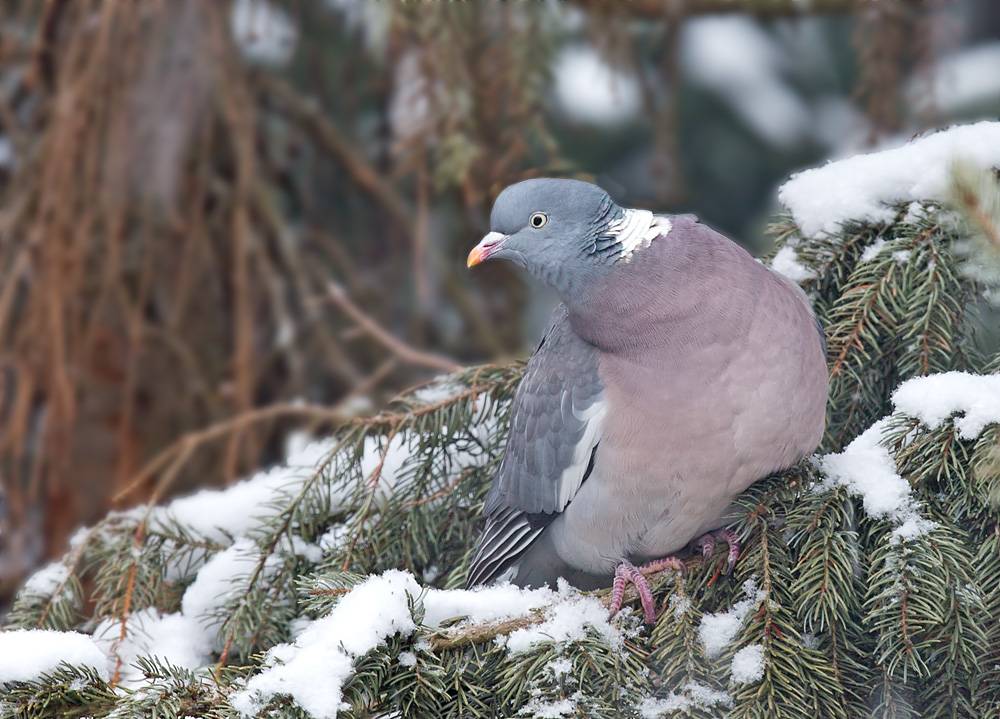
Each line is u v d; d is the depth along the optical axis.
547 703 5.52
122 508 9.55
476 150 8.95
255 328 10.11
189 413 9.90
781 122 12.19
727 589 6.09
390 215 10.86
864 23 9.81
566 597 5.94
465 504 7.60
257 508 7.62
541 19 9.01
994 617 5.56
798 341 6.08
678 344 6.15
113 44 9.19
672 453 6.19
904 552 5.55
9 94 9.89
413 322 10.05
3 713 5.31
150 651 7.04
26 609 7.30
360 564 7.18
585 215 6.43
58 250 9.11
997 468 5.30
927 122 9.73
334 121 10.89
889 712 5.64
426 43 8.90
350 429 7.47
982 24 12.09
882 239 6.83
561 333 6.93
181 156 9.57
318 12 10.52
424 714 5.47
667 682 5.68
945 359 6.52
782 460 6.18
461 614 5.76
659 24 10.68
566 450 6.61
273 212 10.30
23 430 8.99
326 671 5.03
